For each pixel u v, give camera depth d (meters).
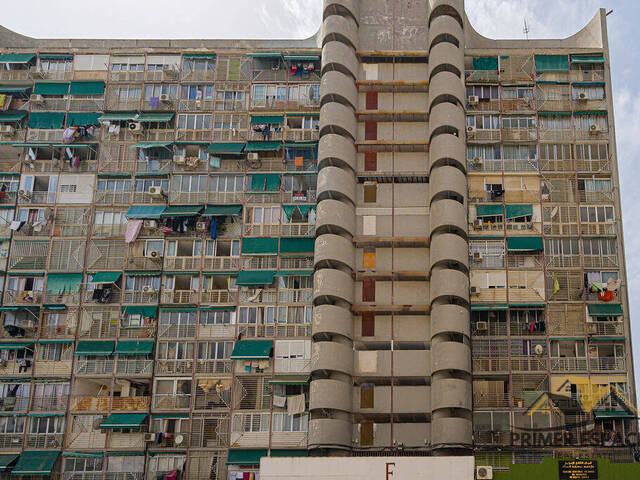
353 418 47.16
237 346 48.22
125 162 53.16
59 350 49.16
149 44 56.06
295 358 47.94
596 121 52.78
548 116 52.91
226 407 47.19
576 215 50.50
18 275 50.94
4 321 50.09
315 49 55.38
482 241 50.12
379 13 56.94
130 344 48.78
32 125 54.22
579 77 53.88
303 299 49.34
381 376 47.53
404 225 51.22
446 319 46.81
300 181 52.34
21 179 53.19
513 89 53.81
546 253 49.62
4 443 47.16
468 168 51.94
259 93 54.50
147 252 51.12
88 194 52.62
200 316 49.41
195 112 54.12
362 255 50.72
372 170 52.69
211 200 52.00
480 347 47.72
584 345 47.59
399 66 55.28
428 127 53.66
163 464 46.31
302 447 46.03
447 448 44.91
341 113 52.25
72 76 55.50
